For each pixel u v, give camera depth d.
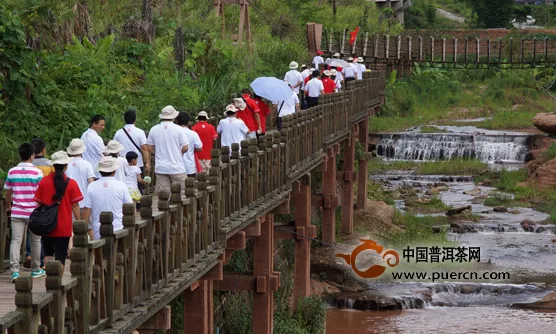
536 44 75.62
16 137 17.27
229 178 14.24
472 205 42.69
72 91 19.72
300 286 25.14
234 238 14.87
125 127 14.41
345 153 35.56
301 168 20.48
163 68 25.23
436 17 106.50
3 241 11.55
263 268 19.05
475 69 73.06
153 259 10.17
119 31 25.72
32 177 11.10
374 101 41.03
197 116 17.86
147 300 9.94
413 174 49.34
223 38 32.94
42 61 20.12
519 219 39.88
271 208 17.31
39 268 11.08
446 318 27.59
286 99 20.70
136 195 13.03
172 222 10.95
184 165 15.12
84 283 8.07
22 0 19.94
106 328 8.74
